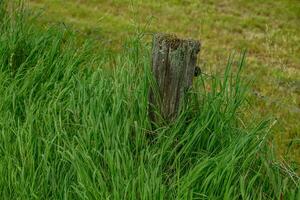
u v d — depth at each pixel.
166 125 4.86
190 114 4.88
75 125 4.88
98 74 5.37
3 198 4.32
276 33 11.46
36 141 4.68
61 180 4.42
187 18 11.61
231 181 4.18
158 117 4.86
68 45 6.12
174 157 4.60
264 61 9.80
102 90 5.00
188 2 12.75
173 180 4.34
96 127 4.59
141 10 11.71
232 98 4.84
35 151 4.63
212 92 4.92
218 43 10.45
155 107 4.84
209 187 4.16
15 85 5.44
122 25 10.44
